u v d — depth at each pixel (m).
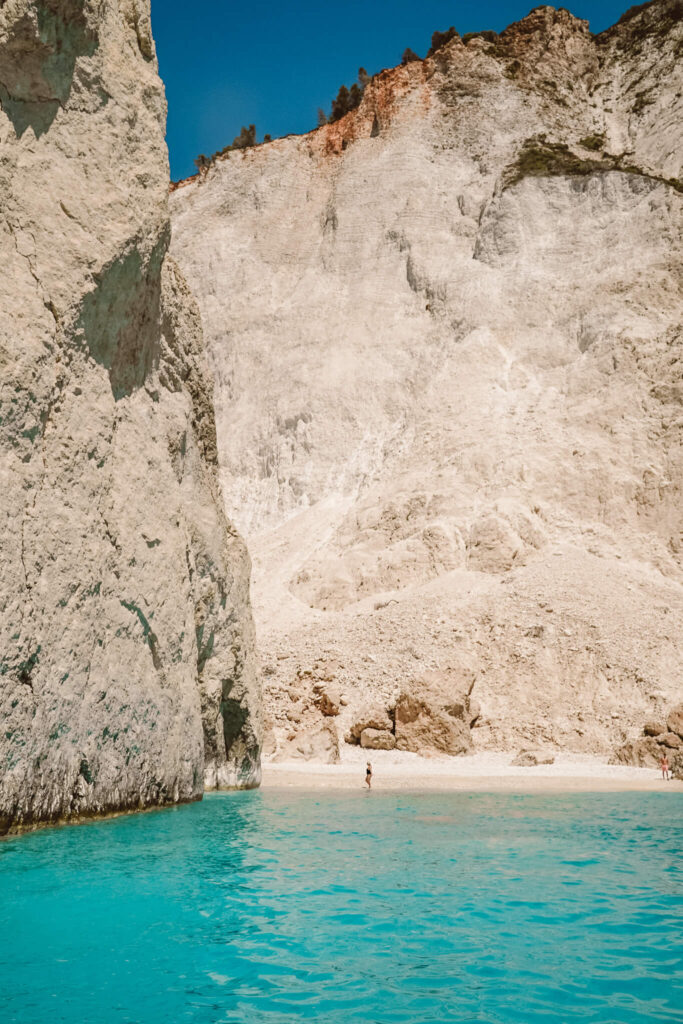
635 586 42.16
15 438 12.09
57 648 12.62
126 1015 6.00
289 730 33.72
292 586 50.31
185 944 7.68
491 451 52.72
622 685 34.38
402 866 11.38
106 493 14.52
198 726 17.34
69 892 9.27
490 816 16.72
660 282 57.66
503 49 81.06
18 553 11.80
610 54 83.69
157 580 15.79
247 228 77.19
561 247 63.91
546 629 37.50
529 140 72.56
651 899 9.66
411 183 72.19
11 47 13.15
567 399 54.91
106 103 14.88
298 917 8.65
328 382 64.12
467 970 7.11
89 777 13.40
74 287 13.62
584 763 30.89
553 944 7.87
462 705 32.97
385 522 51.59
